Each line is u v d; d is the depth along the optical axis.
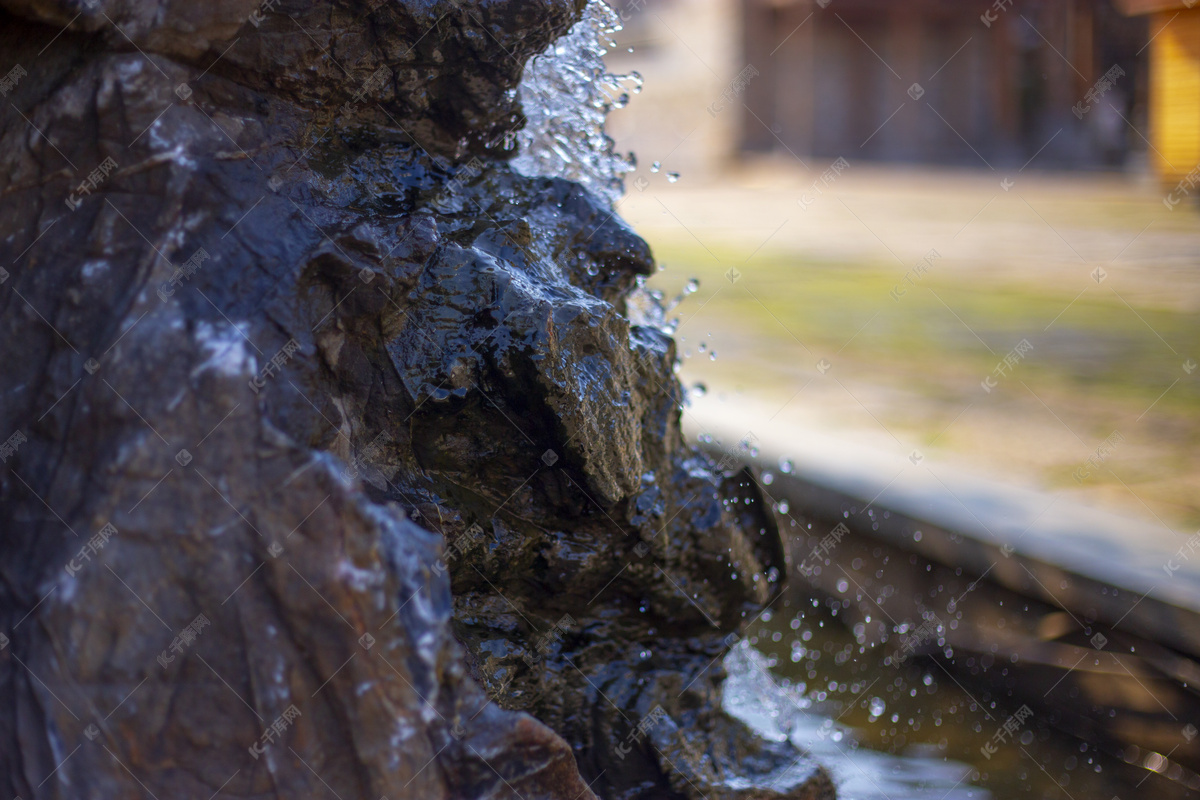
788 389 4.86
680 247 10.48
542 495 2.06
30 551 1.49
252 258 1.63
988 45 20.84
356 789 1.47
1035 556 2.85
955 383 4.86
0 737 1.48
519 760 1.57
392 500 1.84
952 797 2.53
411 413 1.86
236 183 1.68
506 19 2.06
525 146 2.47
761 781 2.25
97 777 1.44
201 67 1.70
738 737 2.38
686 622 2.32
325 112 1.94
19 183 1.62
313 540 1.45
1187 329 5.79
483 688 1.97
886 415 4.35
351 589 1.44
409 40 1.99
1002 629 2.98
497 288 1.91
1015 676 2.93
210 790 1.46
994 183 16.28
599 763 2.16
